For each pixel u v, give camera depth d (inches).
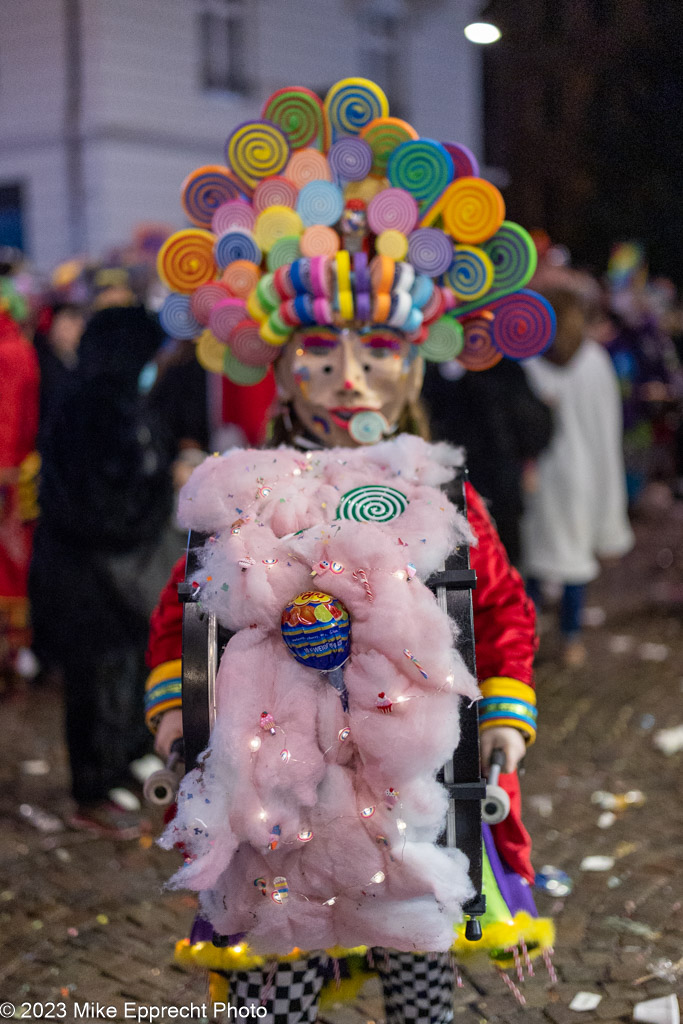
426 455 80.6
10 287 208.2
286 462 79.4
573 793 152.8
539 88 572.4
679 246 613.6
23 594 208.1
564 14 551.2
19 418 201.9
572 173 597.3
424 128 522.3
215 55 450.3
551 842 136.8
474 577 72.4
